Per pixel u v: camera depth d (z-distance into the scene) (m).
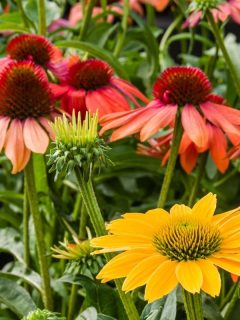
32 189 0.71
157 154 0.81
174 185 0.91
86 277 0.68
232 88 0.99
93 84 0.78
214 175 0.95
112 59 0.88
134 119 0.70
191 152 0.78
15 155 0.68
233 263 0.54
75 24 1.13
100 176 0.90
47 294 0.74
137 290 0.68
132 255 0.55
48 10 0.98
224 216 0.58
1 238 0.83
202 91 0.72
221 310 0.71
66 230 0.78
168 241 0.55
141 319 0.61
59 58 0.86
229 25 1.37
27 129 0.70
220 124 0.70
